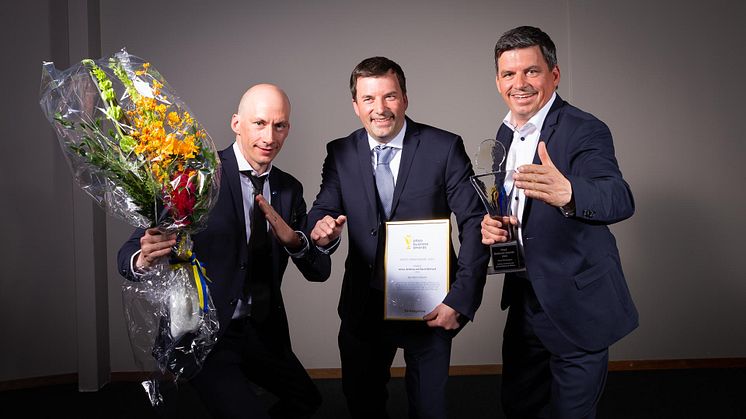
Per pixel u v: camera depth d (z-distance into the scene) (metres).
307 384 2.62
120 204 2.00
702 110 5.10
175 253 2.07
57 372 4.94
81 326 4.79
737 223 5.10
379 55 5.19
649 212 5.10
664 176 5.10
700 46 5.10
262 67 5.16
